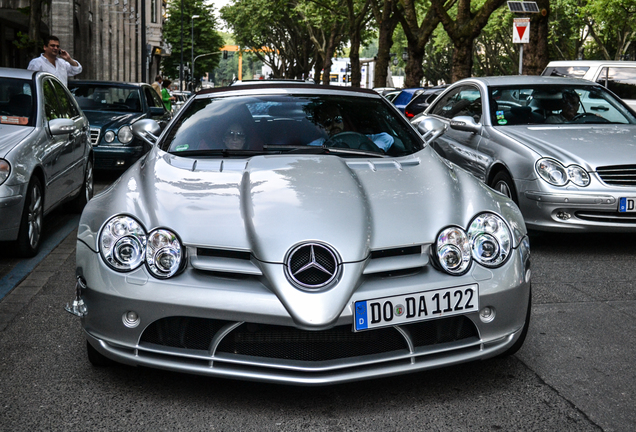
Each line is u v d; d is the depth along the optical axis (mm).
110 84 11977
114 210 3277
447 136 7895
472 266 3158
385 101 4867
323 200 3254
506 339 3264
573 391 3273
